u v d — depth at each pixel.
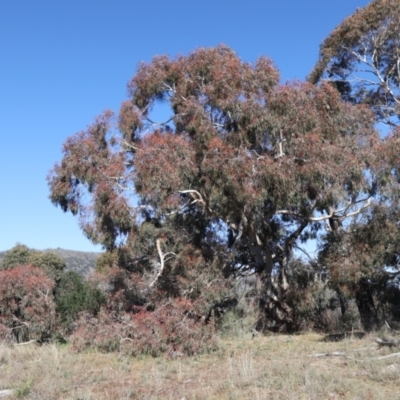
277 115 17.23
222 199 17.00
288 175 16.44
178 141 17.62
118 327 15.82
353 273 16.48
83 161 19.30
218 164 16.52
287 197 16.75
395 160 15.88
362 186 16.88
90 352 15.68
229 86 17.88
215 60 19.08
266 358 13.77
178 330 14.98
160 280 18.98
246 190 16.39
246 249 22.42
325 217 19.12
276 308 21.42
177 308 16.11
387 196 15.99
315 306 20.88
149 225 19.20
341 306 21.53
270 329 21.12
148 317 15.38
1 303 18.16
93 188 19.20
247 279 21.98
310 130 17.31
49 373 12.08
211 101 18.08
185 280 18.30
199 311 17.31
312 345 15.91
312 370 11.06
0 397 9.91
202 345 15.05
